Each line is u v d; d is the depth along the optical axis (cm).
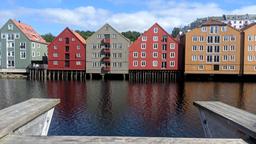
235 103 3359
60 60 7194
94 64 7038
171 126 2191
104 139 554
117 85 5616
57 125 2209
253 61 6438
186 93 4309
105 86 5403
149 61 6831
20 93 4234
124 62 6900
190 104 3238
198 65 6662
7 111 773
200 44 6625
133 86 5425
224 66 6588
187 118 2467
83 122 2319
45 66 7200
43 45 8412
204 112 956
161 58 6800
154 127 2166
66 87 5191
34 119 777
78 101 3456
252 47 6412
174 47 6738
